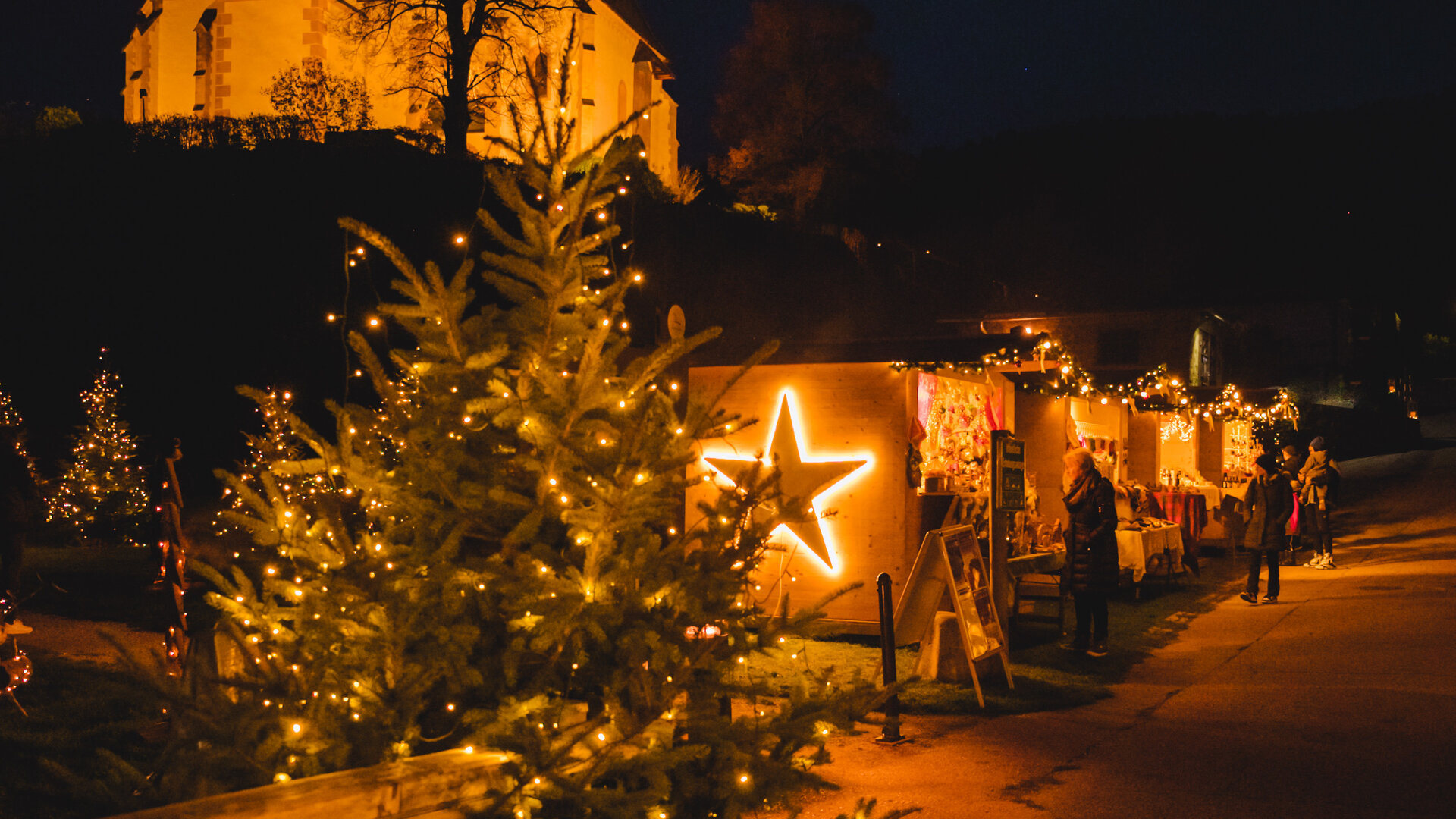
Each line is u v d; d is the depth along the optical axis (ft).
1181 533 47.11
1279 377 119.75
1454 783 18.80
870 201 151.43
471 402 10.09
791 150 139.54
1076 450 32.22
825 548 33.99
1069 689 26.94
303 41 111.34
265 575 11.01
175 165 75.41
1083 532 31.68
